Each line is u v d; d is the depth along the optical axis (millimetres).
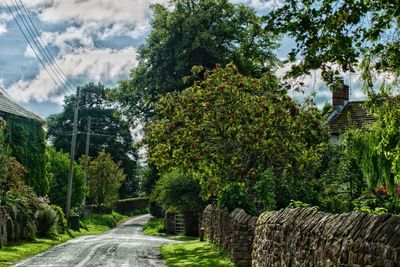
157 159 24688
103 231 50594
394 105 11688
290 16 9656
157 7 45062
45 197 34125
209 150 23719
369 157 17938
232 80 24062
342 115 35312
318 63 9758
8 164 27203
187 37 42188
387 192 17188
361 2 9070
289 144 23266
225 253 20922
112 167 65250
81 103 84500
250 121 23359
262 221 13977
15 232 27281
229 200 21234
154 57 43938
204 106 23781
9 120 36000
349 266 7207
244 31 43219
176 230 44438
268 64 44281
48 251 24594
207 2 43906
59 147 80938
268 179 20734
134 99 46125
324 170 23188
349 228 7453
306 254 9336
